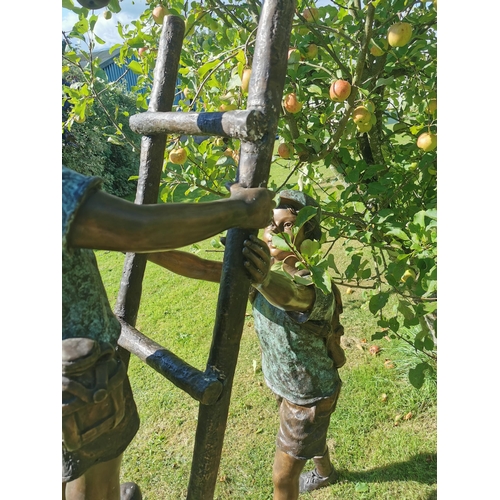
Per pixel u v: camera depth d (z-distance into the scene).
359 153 2.94
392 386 3.83
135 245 1.01
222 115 1.26
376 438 3.38
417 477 3.05
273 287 1.60
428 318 2.73
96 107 9.95
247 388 4.05
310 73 2.60
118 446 1.36
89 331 1.17
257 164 1.23
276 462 2.32
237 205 1.16
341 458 3.26
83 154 9.75
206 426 1.38
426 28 2.37
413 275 2.35
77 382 1.12
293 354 2.02
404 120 3.02
